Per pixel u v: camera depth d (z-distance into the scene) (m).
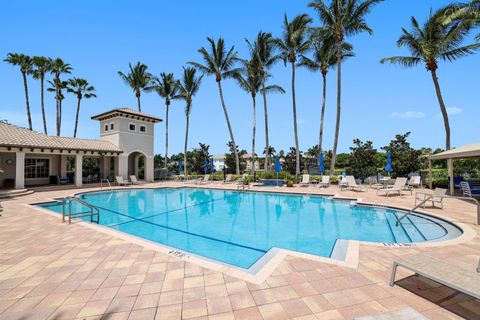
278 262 4.24
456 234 6.41
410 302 2.97
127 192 17.52
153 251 4.90
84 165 28.88
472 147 12.66
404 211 9.49
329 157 38.88
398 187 13.07
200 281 3.59
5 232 6.34
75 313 2.83
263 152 43.28
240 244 6.66
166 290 3.34
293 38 21.95
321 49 22.25
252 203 13.03
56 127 30.30
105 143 22.25
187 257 4.56
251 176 23.88
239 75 26.81
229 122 27.14
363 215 9.84
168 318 2.72
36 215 8.61
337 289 3.31
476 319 2.62
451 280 2.69
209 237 7.29
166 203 13.26
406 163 21.30
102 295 3.22
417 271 2.97
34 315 2.80
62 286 3.47
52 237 5.89
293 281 3.55
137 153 26.11
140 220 9.48
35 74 29.11
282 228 8.22
